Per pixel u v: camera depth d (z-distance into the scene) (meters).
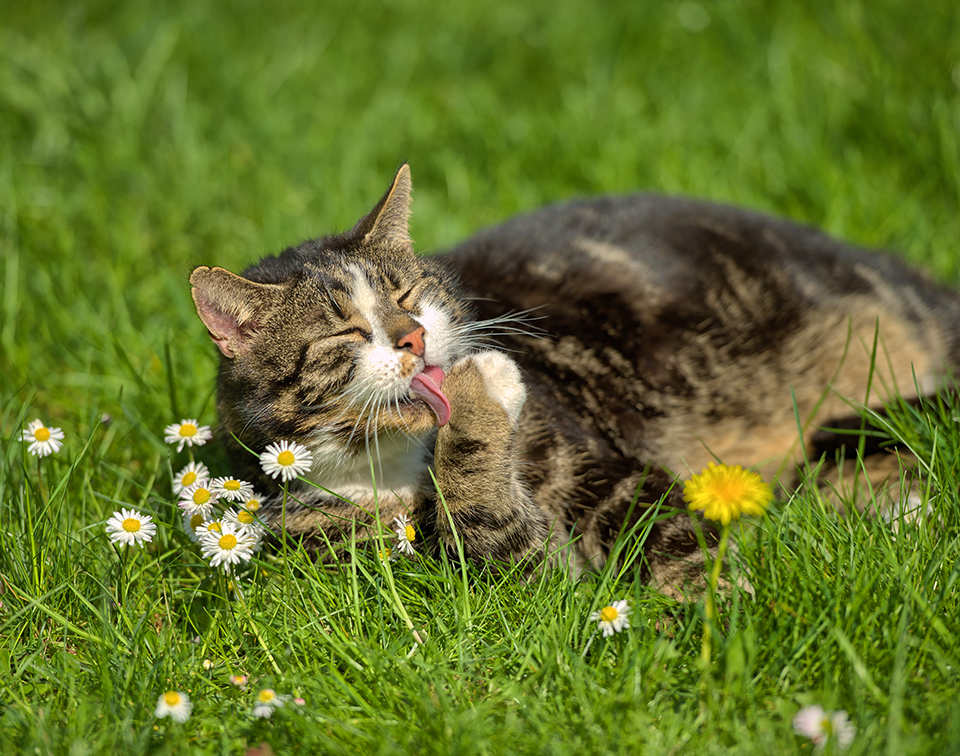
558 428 1.66
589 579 1.62
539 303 1.70
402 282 1.66
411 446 1.65
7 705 1.56
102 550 1.65
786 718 1.52
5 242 1.94
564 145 2.04
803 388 1.72
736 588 1.57
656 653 1.56
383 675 1.57
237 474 1.67
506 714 1.55
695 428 1.70
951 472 1.62
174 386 1.75
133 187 2.03
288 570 1.61
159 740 1.54
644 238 1.73
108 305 1.88
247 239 1.98
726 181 1.99
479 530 1.62
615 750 1.53
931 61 2.02
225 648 1.60
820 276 1.74
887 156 1.98
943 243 1.89
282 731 1.55
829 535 1.61
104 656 1.58
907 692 1.53
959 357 1.75
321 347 1.63
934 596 1.56
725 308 1.71
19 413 1.76
